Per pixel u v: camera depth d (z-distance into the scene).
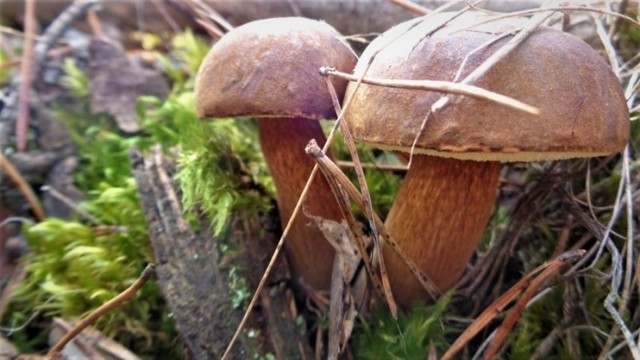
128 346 0.13
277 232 0.13
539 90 0.08
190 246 0.13
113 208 0.15
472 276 0.13
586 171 0.13
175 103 0.17
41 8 0.25
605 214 0.13
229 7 0.23
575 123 0.08
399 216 0.11
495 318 0.12
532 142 0.08
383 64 0.09
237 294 0.12
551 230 0.13
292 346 0.12
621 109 0.09
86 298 0.13
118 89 0.19
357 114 0.09
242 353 0.11
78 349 0.11
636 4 0.14
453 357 0.11
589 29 0.15
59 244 0.14
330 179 0.10
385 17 0.20
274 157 0.12
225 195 0.13
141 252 0.14
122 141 0.17
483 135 0.08
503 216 0.14
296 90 0.11
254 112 0.11
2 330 0.12
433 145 0.08
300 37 0.11
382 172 0.15
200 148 0.14
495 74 0.08
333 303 0.12
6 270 0.14
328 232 0.11
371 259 0.12
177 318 0.12
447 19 0.10
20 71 0.20
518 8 0.16
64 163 0.17
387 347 0.11
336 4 0.21
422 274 0.11
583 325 0.11
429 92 0.08
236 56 0.11
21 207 0.16
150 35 0.25
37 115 0.18
